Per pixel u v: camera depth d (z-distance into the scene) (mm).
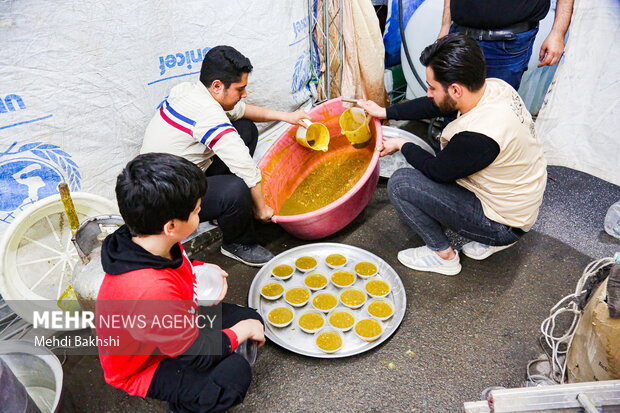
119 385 1230
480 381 1598
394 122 3176
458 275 2041
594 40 2170
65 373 1674
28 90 1613
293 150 2383
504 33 2139
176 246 1223
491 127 1525
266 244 2266
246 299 1963
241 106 2172
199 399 1242
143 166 1012
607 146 2371
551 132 2516
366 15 2564
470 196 1779
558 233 2250
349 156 2572
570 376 1395
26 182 1718
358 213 2217
